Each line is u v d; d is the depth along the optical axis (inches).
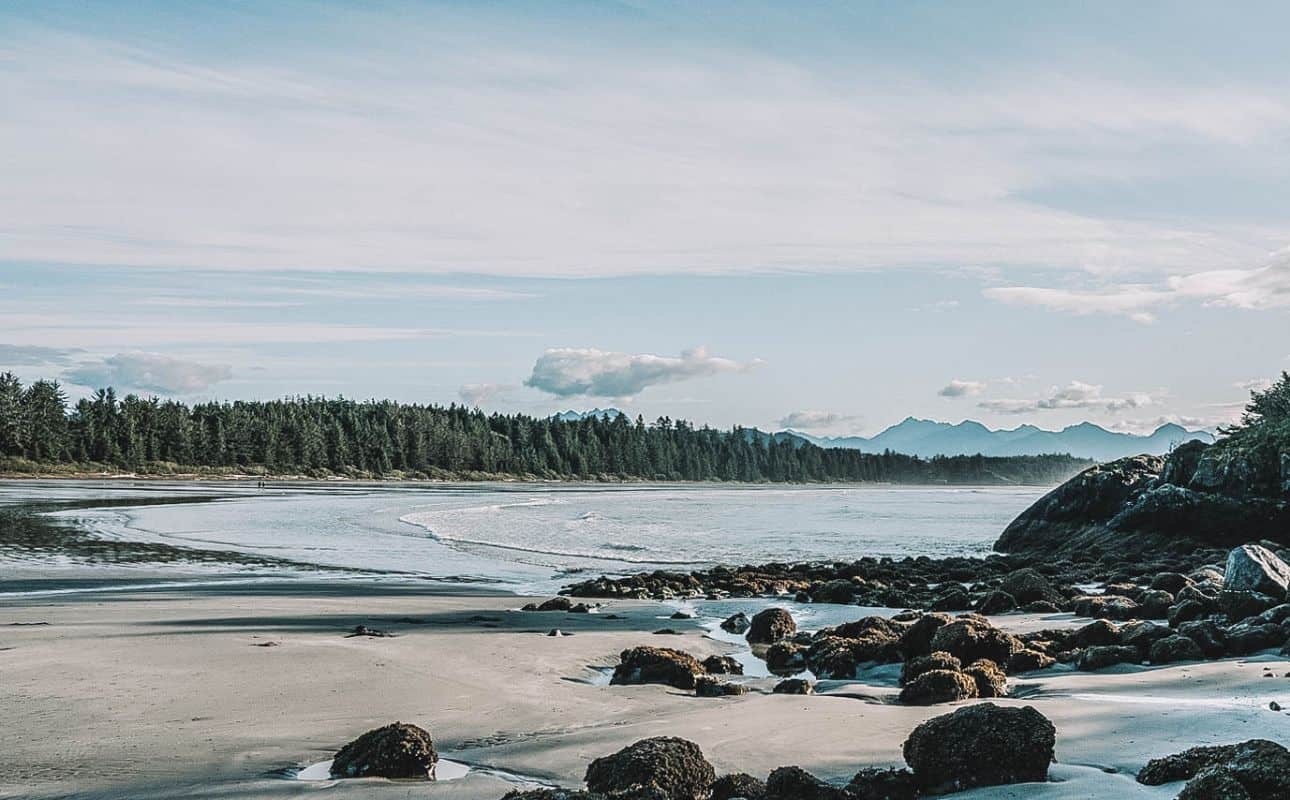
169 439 5511.8
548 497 4333.2
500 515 2728.8
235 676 571.2
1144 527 1481.3
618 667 625.3
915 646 664.4
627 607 1024.9
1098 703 495.8
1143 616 838.5
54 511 2276.1
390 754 395.9
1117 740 411.8
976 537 2209.6
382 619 847.7
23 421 4933.6
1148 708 470.6
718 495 5438.0
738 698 558.6
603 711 518.0
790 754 419.8
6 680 547.5
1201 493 1441.9
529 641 743.1
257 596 999.0
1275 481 1393.9
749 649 772.6
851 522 2795.3
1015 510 3718.0
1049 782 355.6
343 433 6343.5
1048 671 615.5
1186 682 535.2
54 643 660.7
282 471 5812.0
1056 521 1644.9
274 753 422.3
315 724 472.1
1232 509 1405.0
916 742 372.5
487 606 986.7
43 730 450.9
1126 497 1571.1
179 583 1113.4
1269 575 837.8
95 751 420.5
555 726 481.1
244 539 1752.0
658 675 604.7
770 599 1107.3
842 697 556.4
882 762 406.6
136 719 472.7
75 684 540.7
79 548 1478.8
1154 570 1250.0
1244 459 1424.7
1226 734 408.8
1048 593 976.9
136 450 5251.0
